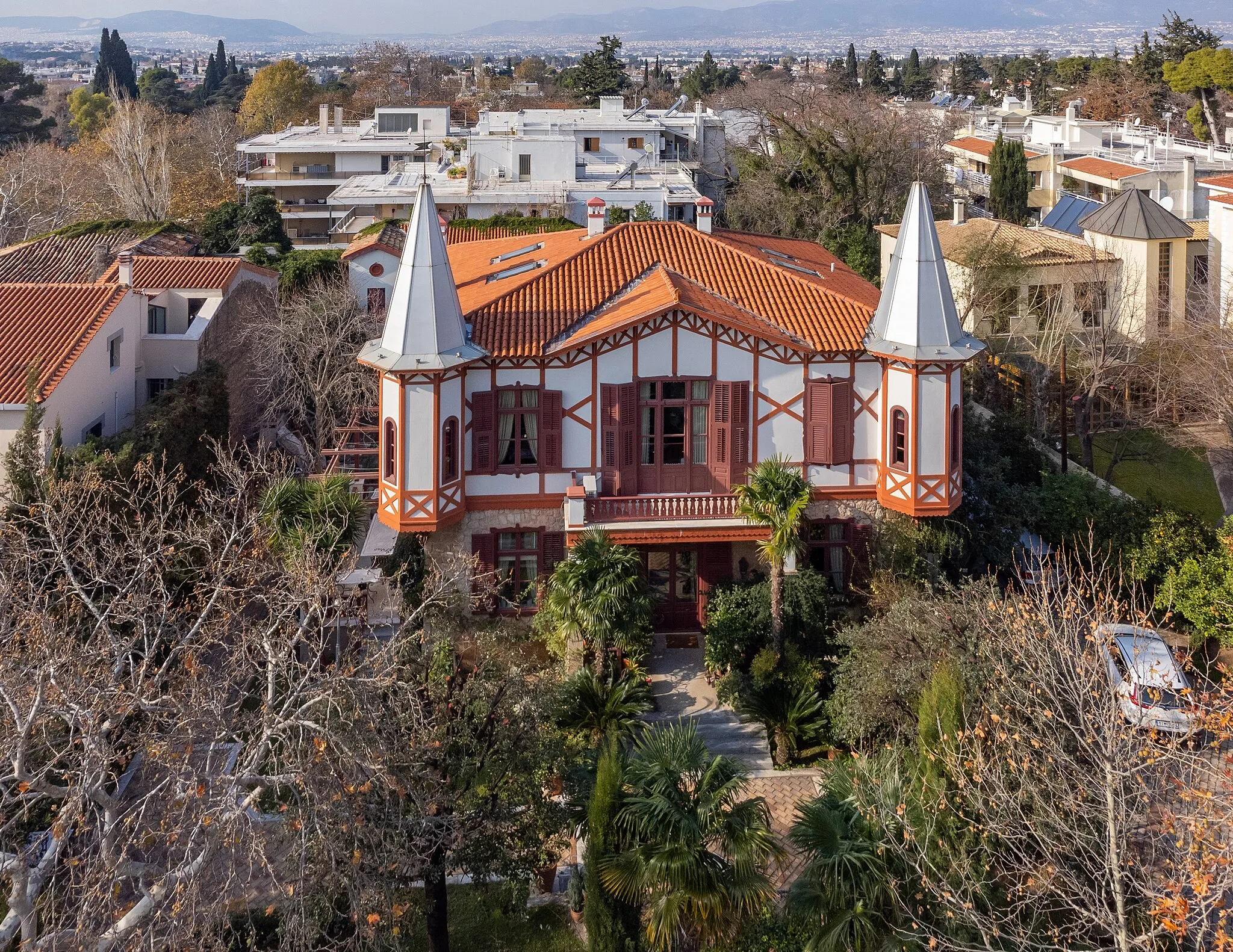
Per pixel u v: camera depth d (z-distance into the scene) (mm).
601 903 21891
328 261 59031
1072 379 50812
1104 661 22828
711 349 35281
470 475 35312
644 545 36188
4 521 27797
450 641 28359
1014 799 20656
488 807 23078
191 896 18391
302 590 26062
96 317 40781
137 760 27172
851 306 36969
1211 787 23000
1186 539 36281
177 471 37188
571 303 36625
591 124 101875
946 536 35250
